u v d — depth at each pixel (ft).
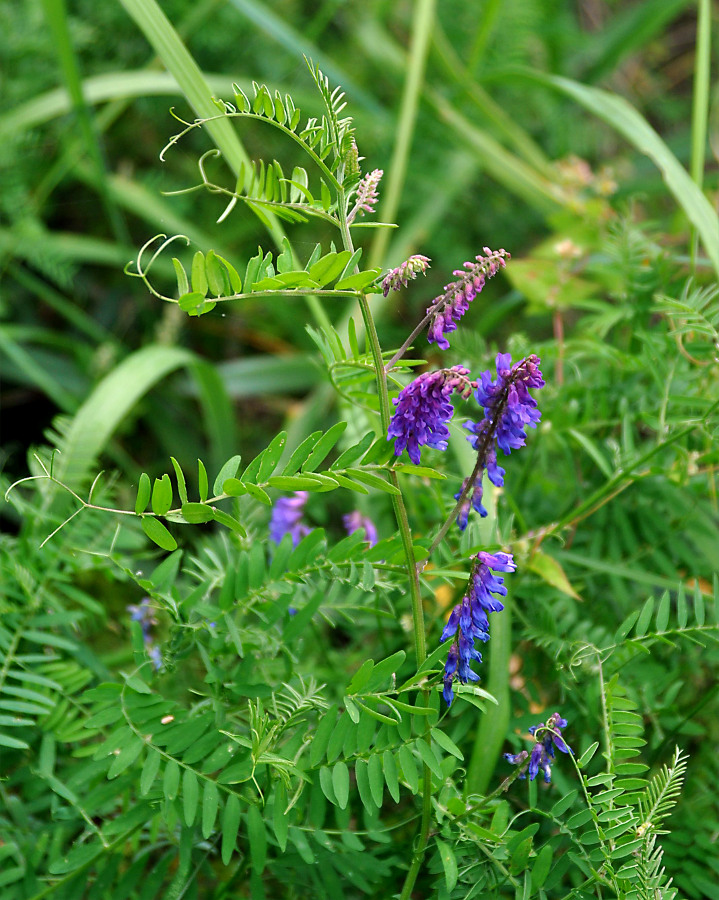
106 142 5.05
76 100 3.55
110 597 3.38
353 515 3.07
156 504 2.64
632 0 6.95
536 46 5.89
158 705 2.77
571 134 5.72
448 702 2.66
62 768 2.99
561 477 3.33
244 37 5.07
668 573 3.11
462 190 5.20
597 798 2.70
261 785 2.76
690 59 6.80
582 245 3.68
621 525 3.14
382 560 2.85
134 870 2.81
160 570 2.84
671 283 3.29
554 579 2.98
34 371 4.07
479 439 2.65
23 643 2.99
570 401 3.22
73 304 4.95
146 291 4.71
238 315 4.92
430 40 4.36
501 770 2.96
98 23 4.99
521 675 3.05
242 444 4.77
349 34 5.53
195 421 4.76
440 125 4.84
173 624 2.85
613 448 3.05
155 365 3.48
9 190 4.42
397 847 2.89
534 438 3.20
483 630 2.64
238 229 4.86
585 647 2.89
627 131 3.35
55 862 2.78
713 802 3.00
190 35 4.93
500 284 5.04
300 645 2.91
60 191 5.02
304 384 4.58
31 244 4.34
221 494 2.65
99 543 3.07
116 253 4.60
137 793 2.83
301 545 2.83
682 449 3.01
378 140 4.95
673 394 3.12
